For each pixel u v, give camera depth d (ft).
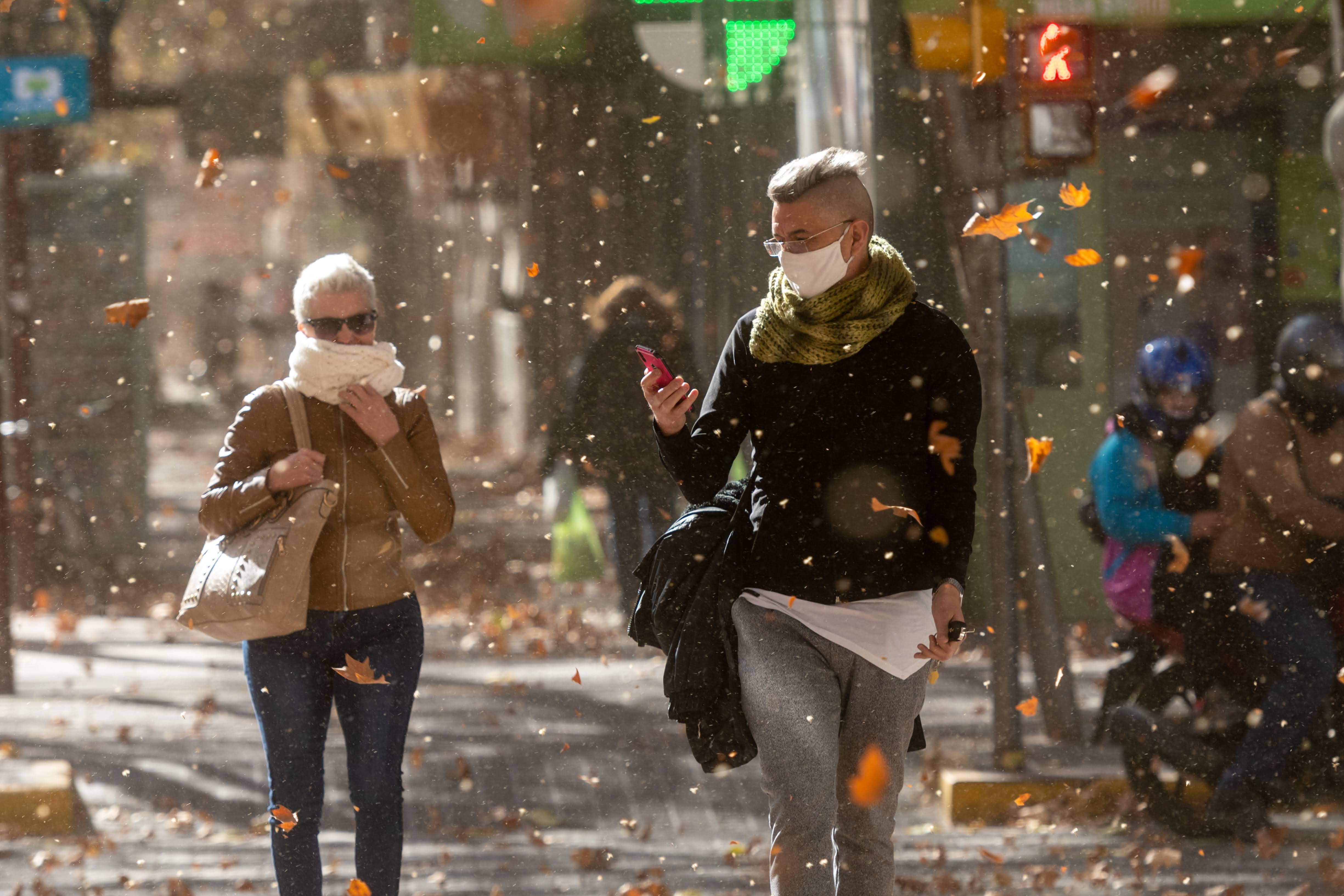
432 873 71.05
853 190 44.68
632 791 86.89
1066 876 69.15
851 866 46.73
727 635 46.24
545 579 171.94
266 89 195.21
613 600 155.94
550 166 195.11
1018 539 94.68
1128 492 77.46
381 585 52.85
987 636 130.41
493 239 339.57
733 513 48.29
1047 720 94.07
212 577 51.08
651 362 45.24
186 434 430.20
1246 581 74.02
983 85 93.04
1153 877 68.49
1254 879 67.87
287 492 51.67
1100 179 137.28
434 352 390.01
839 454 45.24
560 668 123.65
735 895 66.74
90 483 183.42
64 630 144.25
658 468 128.16
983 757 90.38
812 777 43.98
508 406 325.42
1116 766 85.10
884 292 44.83
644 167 190.39
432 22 178.50
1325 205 137.59
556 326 206.69
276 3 259.80
